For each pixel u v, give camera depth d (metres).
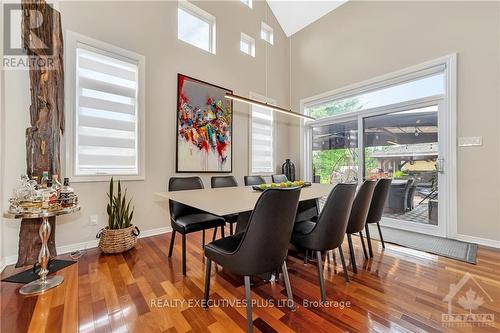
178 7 3.49
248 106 4.45
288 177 4.88
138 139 2.98
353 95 4.12
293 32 5.16
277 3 4.83
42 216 1.70
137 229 2.71
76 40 2.53
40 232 1.83
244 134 4.38
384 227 3.53
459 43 2.88
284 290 1.73
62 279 1.86
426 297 1.63
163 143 3.24
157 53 3.19
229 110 4.08
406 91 3.44
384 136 3.71
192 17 3.73
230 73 4.14
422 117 3.28
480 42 2.73
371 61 3.81
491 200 2.66
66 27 2.47
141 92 3.00
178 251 2.52
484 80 2.70
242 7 4.39
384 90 3.70
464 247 2.59
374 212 2.33
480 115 2.73
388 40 3.59
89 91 2.65
